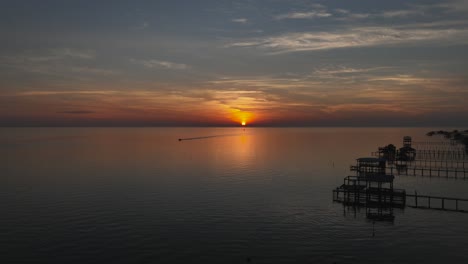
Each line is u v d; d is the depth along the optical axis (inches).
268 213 2007.9
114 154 5364.2
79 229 1721.2
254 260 1396.4
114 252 1462.8
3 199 2303.2
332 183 2923.2
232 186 2785.4
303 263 1369.3
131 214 1974.7
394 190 2249.0
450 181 2997.0
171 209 2081.7
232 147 7027.6
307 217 1929.1
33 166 3885.3
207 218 1913.1
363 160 2930.6
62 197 2367.1
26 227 1743.4
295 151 5964.6
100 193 2500.0
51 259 1393.9
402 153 4571.9
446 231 1674.5
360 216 1932.8
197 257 1423.5
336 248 1499.8
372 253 1445.6
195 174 3388.3
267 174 3398.1
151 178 3144.7
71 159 4601.4
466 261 1362.0
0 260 1381.6
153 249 1494.8
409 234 1644.9
